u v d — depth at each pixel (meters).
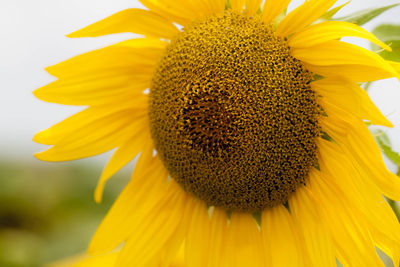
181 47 0.79
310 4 0.76
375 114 0.74
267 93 0.76
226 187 0.78
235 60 0.77
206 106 0.77
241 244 0.80
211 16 0.79
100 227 0.82
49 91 0.81
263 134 0.77
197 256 0.81
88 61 0.82
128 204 0.83
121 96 0.82
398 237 0.74
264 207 0.79
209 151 0.78
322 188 0.78
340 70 0.75
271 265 0.79
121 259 0.81
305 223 0.78
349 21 0.75
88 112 0.83
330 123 0.77
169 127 0.79
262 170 0.77
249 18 0.78
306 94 0.76
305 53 0.76
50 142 0.82
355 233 0.76
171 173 0.81
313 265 0.77
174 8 0.80
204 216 0.82
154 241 0.82
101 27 0.80
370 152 0.75
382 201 0.75
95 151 0.83
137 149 0.83
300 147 0.77
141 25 0.81
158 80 0.80
